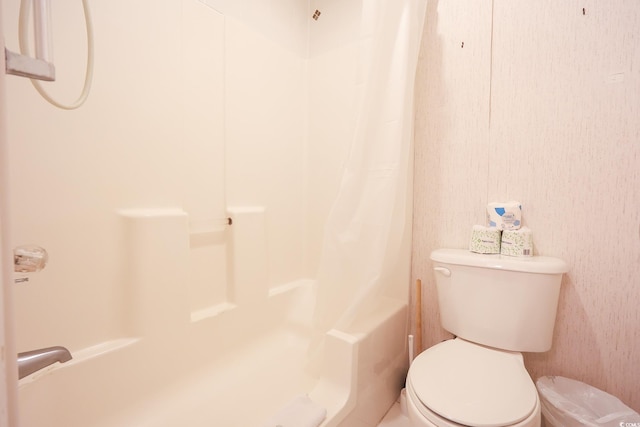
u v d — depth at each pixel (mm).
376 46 1081
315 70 1699
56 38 814
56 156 823
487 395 766
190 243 1169
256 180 1450
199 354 1131
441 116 1299
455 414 701
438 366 908
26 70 391
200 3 1172
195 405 1049
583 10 1007
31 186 785
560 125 1062
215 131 1250
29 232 784
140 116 999
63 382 794
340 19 1589
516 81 1133
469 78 1228
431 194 1341
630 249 971
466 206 1263
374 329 1092
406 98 1098
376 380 1124
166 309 1028
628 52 948
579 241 1045
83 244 875
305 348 1435
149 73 1019
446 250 1240
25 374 534
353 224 1107
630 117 954
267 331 1436
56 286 828
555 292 992
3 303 306
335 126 1619
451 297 1133
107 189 924
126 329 960
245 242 1331
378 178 1093
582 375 1057
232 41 1305
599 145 1003
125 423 914
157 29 1038
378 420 1152
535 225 1119
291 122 1646
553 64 1064
